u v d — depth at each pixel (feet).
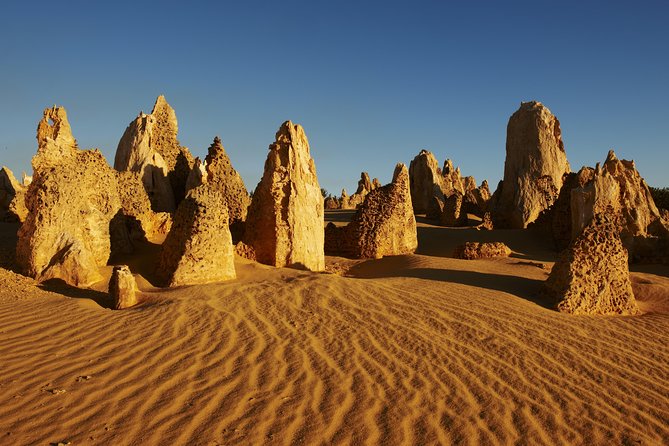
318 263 52.01
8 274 39.32
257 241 50.29
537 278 47.60
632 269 61.41
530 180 104.78
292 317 29.89
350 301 33.45
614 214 69.97
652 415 19.57
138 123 65.00
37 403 18.57
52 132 55.31
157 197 63.10
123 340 25.64
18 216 74.08
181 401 18.98
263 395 19.66
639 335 30.19
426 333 27.68
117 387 20.08
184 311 30.53
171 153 68.85
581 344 27.48
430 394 20.24
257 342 25.57
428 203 139.33
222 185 63.72
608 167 75.25
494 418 18.56
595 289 36.42
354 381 21.20
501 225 107.04
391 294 35.86
